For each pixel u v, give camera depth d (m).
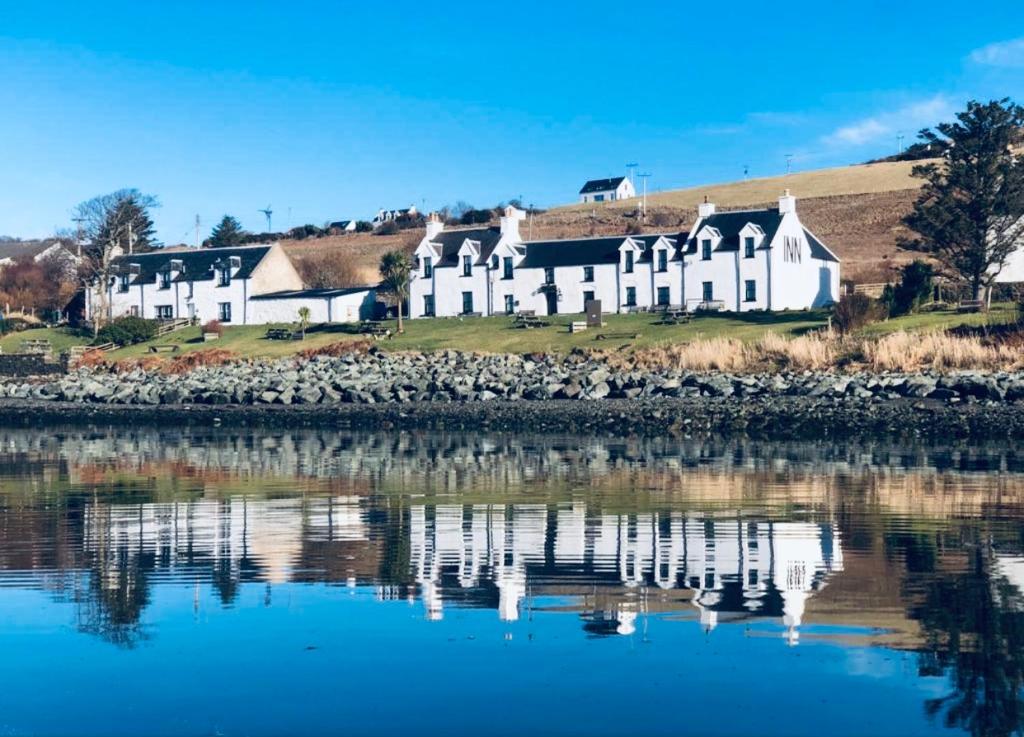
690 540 25.50
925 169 86.50
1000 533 26.00
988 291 83.88
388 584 21.78
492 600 20.53
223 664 17.30
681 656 17.25
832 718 15.00
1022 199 81.44
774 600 20.19
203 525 28.53
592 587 21.28
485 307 105.19
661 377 65.69
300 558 24.17
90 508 31.83
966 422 50.62
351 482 36.97
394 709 15.51
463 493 33.81
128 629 19.06
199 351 97.62
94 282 125.81
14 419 70.06
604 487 34.62
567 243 104.69
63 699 16.05
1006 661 16.88
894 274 116.19
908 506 30.05
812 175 192.50
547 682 16.33
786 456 42.66
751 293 94.00
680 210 172.12
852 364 66.44
